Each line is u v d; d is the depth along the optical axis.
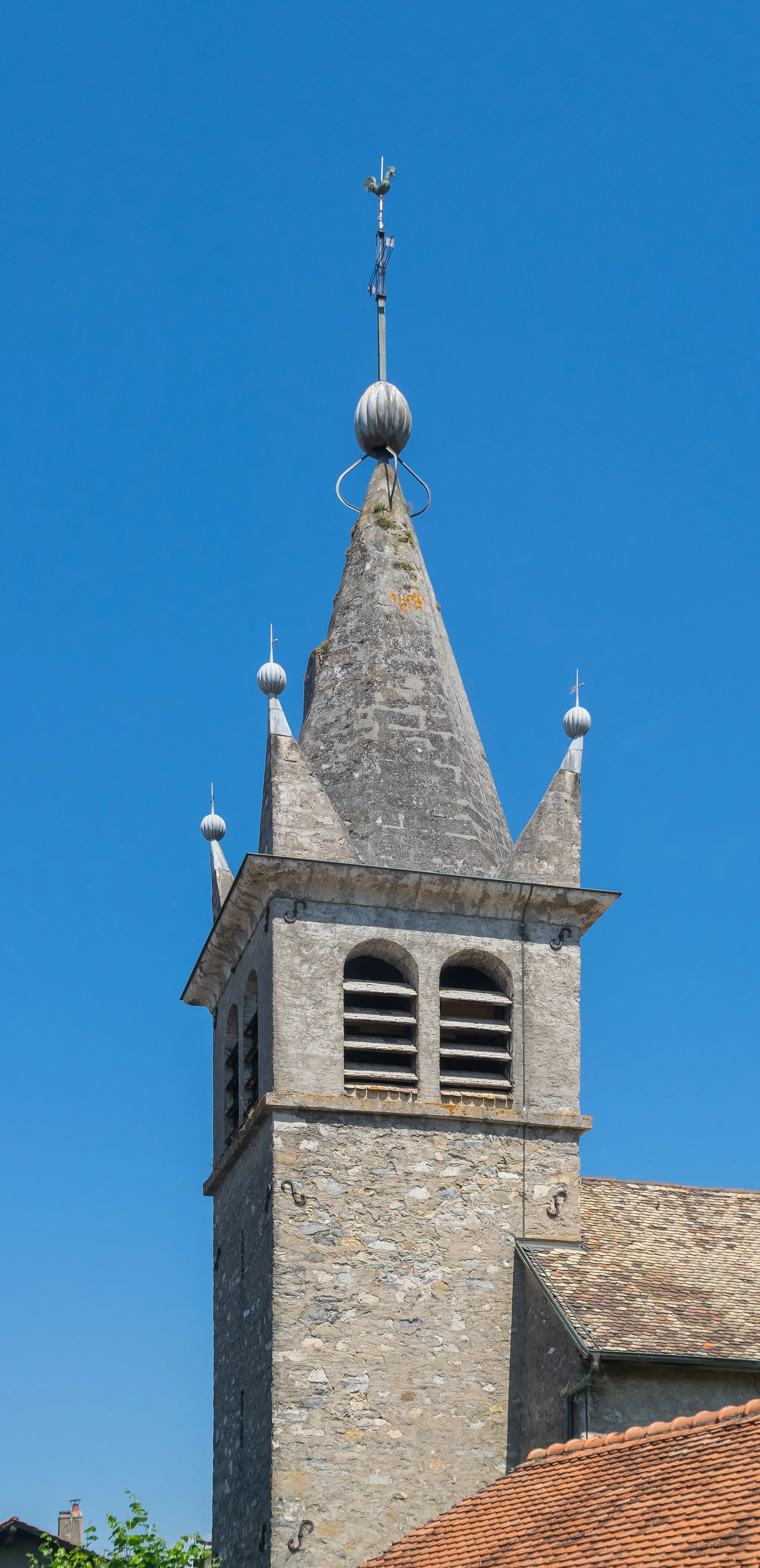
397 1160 29.95
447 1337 29.12
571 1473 25.20
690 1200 32.59
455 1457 28.47
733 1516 20.86
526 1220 30.19
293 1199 29.25
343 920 30.97
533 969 31.70
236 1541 29.75
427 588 34.81
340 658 33.94
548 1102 30.97
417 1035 30.83
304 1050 30.11
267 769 32.12
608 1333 27.44
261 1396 28.92
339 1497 27.84
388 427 35.50
